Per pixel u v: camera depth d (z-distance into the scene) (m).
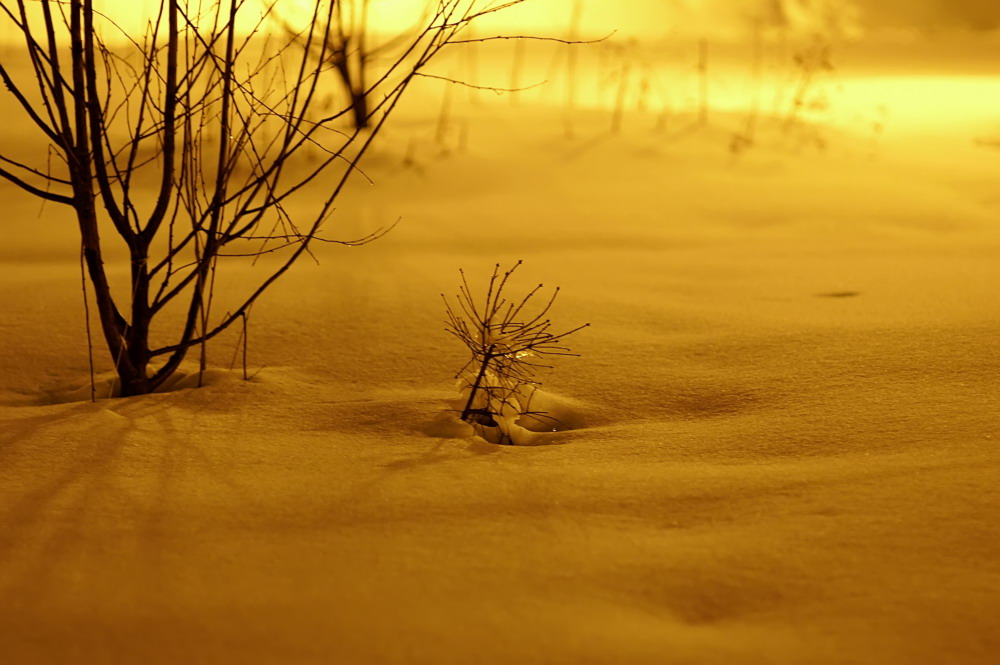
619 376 4.64
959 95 17.88
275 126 10.85
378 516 3.08
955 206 9.78
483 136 11.80
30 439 3.79
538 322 5.57
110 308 4.37
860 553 2.76
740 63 21.33
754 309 5.91
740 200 9.88
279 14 11.52
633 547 2.84
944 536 2.85
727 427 3.94
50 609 2.50
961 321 5.31
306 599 2.54
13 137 10.40
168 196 4.42
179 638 2.35
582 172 10.72
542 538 2.90
